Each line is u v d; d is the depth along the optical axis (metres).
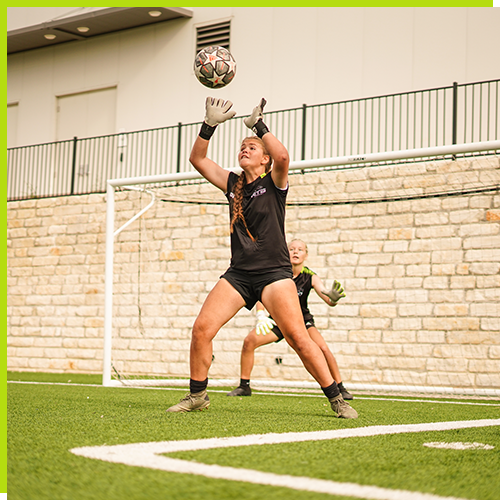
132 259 11.99
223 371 10.61
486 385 8.82
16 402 5.18
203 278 11.27
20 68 17.17
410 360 9.35
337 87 12.67
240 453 2.51
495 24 11.30
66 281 12.96
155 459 2.36
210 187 11.38
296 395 6.84
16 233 13.75
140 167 14.62
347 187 10.18
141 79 15.22
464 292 9.09
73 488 1.92
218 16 14.23
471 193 8.90
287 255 3.88
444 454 2.62
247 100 13.63
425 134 11.41
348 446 2.77
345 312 9.89
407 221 9.62
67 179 15.85
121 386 8.06
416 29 11.97
